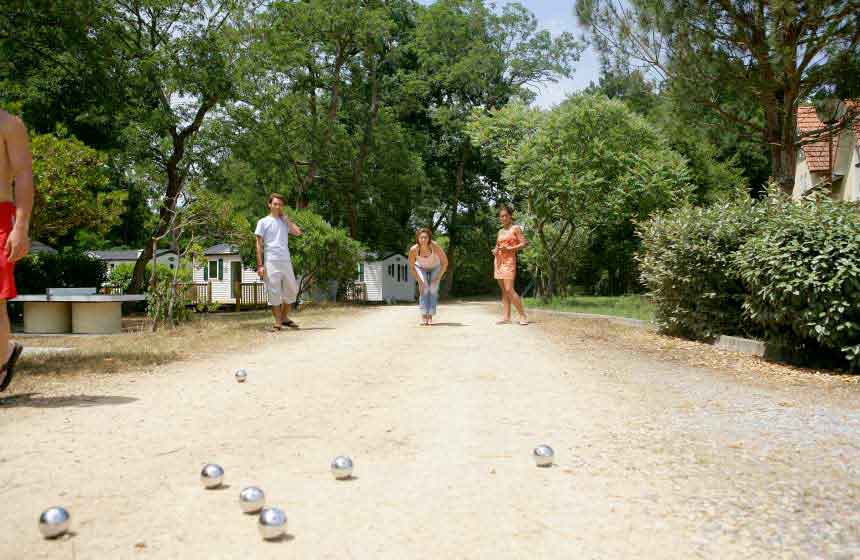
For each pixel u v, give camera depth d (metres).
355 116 40.91
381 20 36.34
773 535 2.62
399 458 3.79
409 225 50.12
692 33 13.84
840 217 7.57
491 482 3.33
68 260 23.48
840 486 3.25
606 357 8.59
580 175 23.39
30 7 16.25
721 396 5.86
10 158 4.82
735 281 10.01
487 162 47.50
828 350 7.96
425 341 10.45
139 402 5.39
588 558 2.40
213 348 9.49
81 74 19.27
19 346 5.11
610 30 14.65
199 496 3.06
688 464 3.67
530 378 6.78
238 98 25.27
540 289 31.06
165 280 13.98
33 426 4.45
